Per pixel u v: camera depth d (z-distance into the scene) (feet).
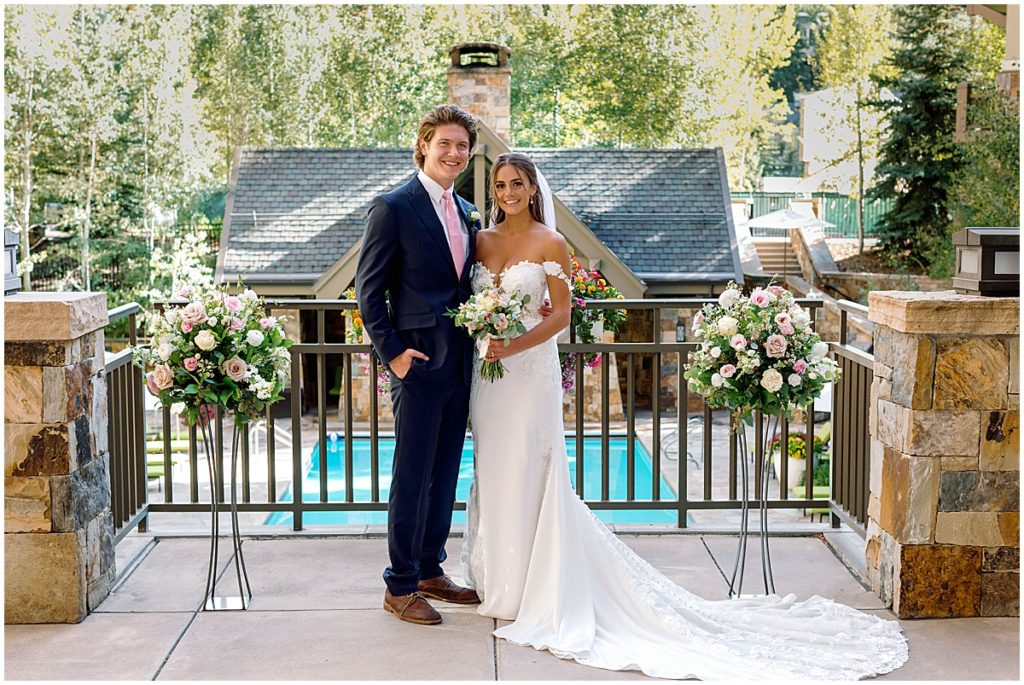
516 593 11.50
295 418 14.58
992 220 46.52
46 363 11.05
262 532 14.58
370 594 12.34
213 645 10.81
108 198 68.33
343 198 44.88
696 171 46.78
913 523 11.34
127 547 13.99
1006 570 11.42
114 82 71.26
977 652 10.59
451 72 44.09
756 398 11.59
